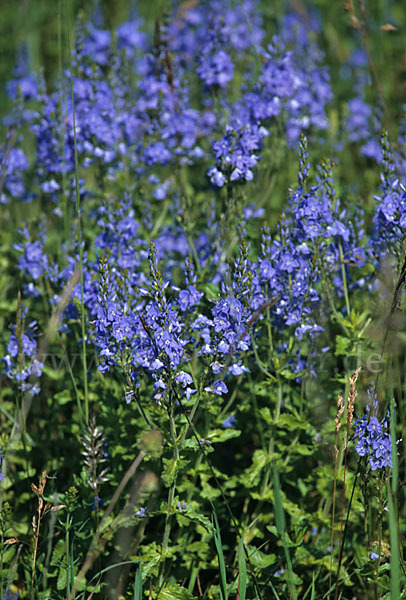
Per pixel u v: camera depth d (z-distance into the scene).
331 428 5.00
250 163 5.39
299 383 5.41
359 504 4.81
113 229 5.62
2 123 8.83
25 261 5.69
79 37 6.99
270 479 5.14
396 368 4.93
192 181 7.05
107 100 6.62
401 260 4.70
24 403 5.13
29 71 9.87
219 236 5.59
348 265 5.31
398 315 4.85
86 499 4.74
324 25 10.32
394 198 4.77
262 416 4.96
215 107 7.13
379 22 10.09
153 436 3.89
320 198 5.08
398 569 3.69
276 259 5.00
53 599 4.42
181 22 8.94
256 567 4.61
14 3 11.64
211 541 4.91
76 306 5.23
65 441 5.32
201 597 4.49
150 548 4.46
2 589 4.38
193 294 4.48
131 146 7.07
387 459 4.10
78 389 5.32
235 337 4.18
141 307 4.30
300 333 4.89
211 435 4.72
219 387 4.27
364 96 8.84
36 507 4.91
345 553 4.85
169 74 6.44
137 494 4.22
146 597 4.49
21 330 4.57
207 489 4.89
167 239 6.14
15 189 7.01
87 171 7.53
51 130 6.46
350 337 5.03
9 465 4.89
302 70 8.04
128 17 10.48
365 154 7.29
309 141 7.68
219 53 7.02
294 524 4.88
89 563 4.09
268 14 9.84
